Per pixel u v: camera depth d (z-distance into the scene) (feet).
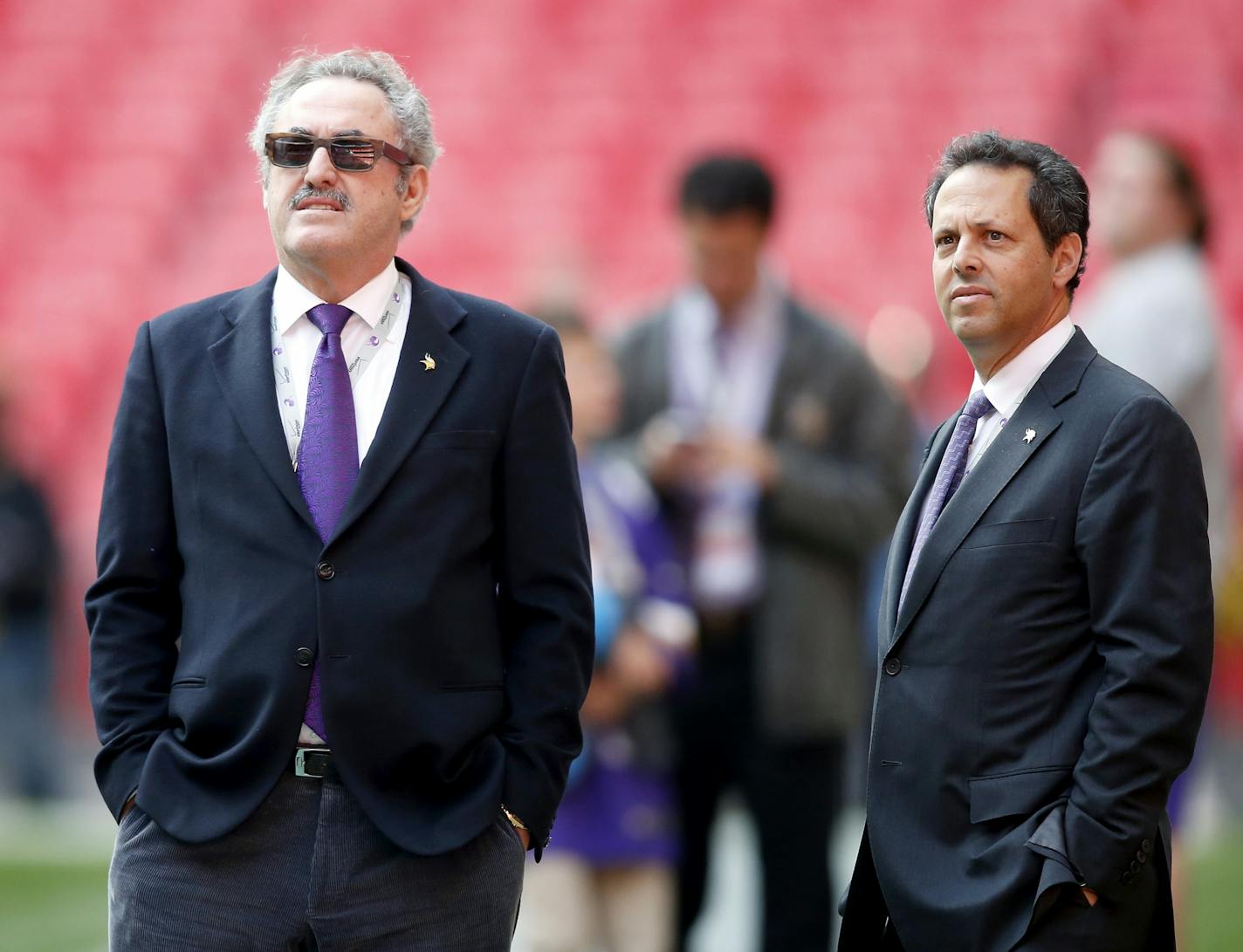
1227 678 120.78
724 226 69.00
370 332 41.63
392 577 39.52
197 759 39.63
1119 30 190.19
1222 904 83.76
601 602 63.00
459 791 39.88
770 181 69.77
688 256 70.44
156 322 42.93
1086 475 37.68
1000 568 37.96
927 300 161.99
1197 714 36.68
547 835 41.52
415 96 42.47
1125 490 37.09
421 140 42.27
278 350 41.73
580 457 65.62
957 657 38.17
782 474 67.31
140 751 40.37
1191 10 189.98
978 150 39.75
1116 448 37.42
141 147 204.33
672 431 67.31
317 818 39.47
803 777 68.03
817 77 194.70
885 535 70.33
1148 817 36.45
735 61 198.90
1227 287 163.22
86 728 139.64
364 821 39.50
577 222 185.16
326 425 40.65
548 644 41.24
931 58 192.24
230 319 42.34
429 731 39.27
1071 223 39.40
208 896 39.40
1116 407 37.91
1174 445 37.50
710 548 68.03
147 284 190.08
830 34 198.80
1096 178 67.77
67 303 188.65
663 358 71.61
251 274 188.65
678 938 69.56
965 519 38.70
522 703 41.09
